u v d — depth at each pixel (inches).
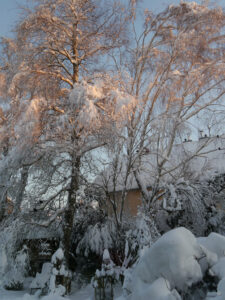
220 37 504.7
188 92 521.7
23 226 501.0
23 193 505.7
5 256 468.8
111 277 378.9
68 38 556.4
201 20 493.0
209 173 556.4
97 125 444.5
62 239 502.3
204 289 141.9
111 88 487.5
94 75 533.3
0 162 494.3
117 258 455.2
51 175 502.0
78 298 424.2
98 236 546.3
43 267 485.7
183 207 536.1
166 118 483.5
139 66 544.7
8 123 514.6
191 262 146.3
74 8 532.1
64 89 548.1
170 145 514.6
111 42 554.3
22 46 507.5
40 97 491.8
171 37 535.5
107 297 367.2
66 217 517.0
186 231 161.5
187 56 516.4
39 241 572.4
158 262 150.9
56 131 489.1
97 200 598.5
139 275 156.3
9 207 547.2
